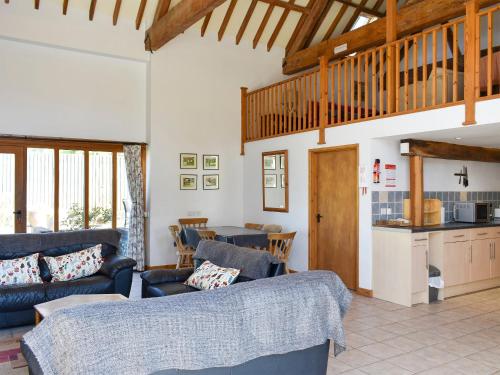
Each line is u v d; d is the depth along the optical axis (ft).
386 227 17.84
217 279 12.73
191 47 25.67
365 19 30.60
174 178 25.05
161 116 24.68
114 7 22.98
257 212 25.99
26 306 13.73
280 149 23.90
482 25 23.54
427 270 17.49
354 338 13.44
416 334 13.82
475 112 14.39
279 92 26.66
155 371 6.93
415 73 16.74
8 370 10.78
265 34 28.12
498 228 20.43
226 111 26.91
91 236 17.34
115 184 24.40
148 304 7.18
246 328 7.86
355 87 29.22
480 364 11.49
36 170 22.24
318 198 21.70
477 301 17.87
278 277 9.10
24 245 15.92
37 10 21.30
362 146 18.70
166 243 24.72
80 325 6.54
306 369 8.97
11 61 21.31
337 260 20.59
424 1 21.29
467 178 22.77
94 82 23.44
